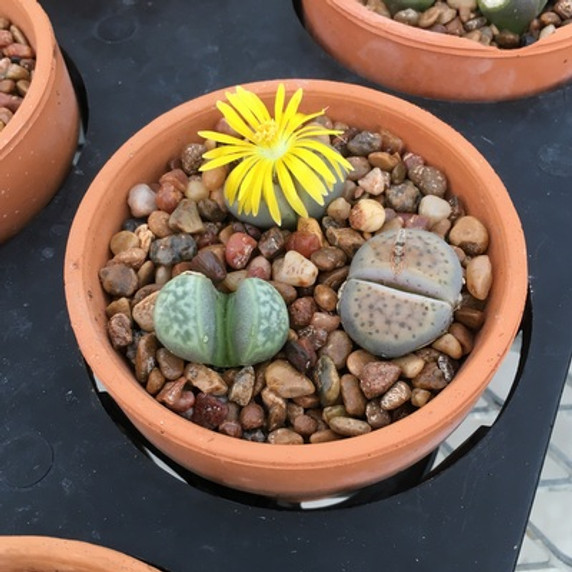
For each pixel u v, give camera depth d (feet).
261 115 0.62
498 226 0.61
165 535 0.59
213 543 0.59
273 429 0.57
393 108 0.66
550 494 0.78
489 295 0.61
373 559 0.58
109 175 0.63
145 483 0.61
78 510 0.60
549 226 0.72
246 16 0.85
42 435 0.63
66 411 0.64
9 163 0.66
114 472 0.61
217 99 0.67
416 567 0.58
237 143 0.61
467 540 0.59
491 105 0.78
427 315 0.57
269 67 0.81
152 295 0.60
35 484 0.61
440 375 0.57
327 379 0.58
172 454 0.58
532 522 0.75
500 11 0.77
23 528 0.59
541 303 0.68
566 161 0.75
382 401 0.57
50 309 0.69
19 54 0.75
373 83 0.80
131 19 0.85
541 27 0.80
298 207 0.60
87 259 0.60
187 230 0.64
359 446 0.52
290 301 0.62
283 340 0.58
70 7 0.85
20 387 0.65
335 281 0.62
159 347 0.59
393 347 0.57
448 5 0.80
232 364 0.59
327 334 0.60
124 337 0.59
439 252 0.59
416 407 0.58
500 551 0.58
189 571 0.58
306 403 0.58
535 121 0.78
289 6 0.85
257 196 0.60
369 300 0.58
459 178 0.65
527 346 0.68
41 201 0.72
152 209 0.66
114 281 0.61
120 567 0.52
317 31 0.82
